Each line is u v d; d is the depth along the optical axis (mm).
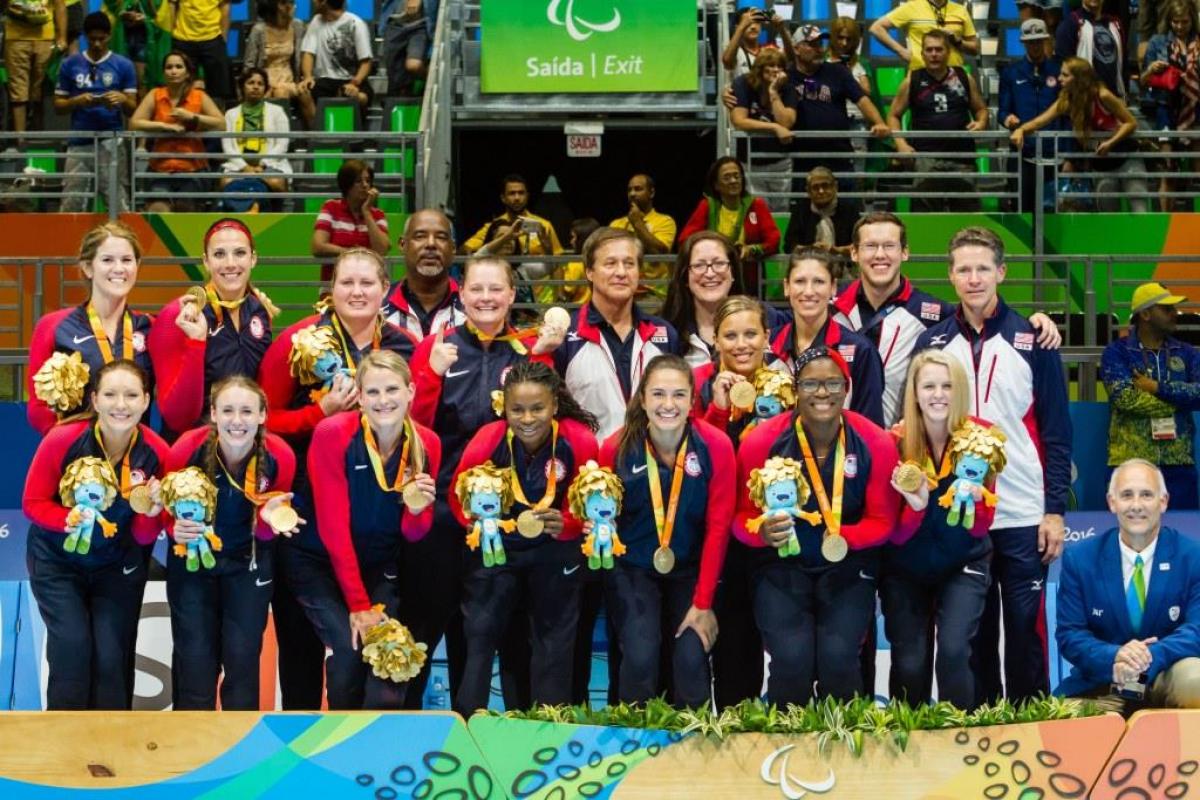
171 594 6496
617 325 7141
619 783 6086
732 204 10641
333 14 13570
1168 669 6434
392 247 11828
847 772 6070
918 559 6586
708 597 6504
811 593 6570
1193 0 13086
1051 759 6059
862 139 12586
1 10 14359
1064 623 6723
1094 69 12883
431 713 6113
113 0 14180
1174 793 6043
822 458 6500
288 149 12781
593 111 12742
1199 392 9266
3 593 7668
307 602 6535
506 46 12688
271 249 12000
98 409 6285
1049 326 6996
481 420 6816
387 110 13406
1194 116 13055
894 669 6656
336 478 6375
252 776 6066
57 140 12953
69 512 6270
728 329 6777
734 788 6078
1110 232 12195
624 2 12633
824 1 15438
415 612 6770
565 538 6547
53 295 11648
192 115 12219
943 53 12461
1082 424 9570
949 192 12297
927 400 6422
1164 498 6684
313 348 6641
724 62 12852
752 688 6879
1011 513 6863
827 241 10992
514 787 6090
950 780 6062
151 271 11906
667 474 6492
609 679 7055
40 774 6051
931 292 11914
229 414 6258
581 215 14750
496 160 14656
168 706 7633
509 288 6867
